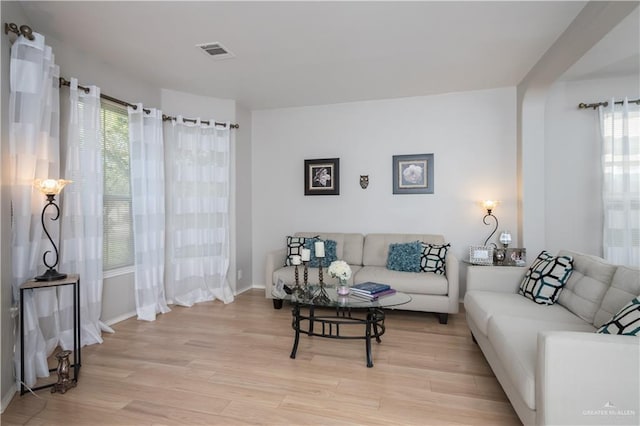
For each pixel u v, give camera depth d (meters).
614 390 1.43
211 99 4.48
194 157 4.22
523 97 3.89
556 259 2.71
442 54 3.23
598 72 3.75
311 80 3.89
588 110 3.96
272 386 2.30
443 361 2.67
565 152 4.03
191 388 2.28
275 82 3.95
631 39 2.98
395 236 4.34
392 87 4.14
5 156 2.12
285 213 5.00
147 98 3.91
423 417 1.96
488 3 2.41
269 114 5.04
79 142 2.99
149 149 3.73
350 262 4.38
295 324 2.83
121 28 2.73
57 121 2.71
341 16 2.57
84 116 3.06
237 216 4.75
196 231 4.23
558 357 1.46
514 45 3.05
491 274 3.06
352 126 4.71
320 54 3.22
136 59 3.31
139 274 3.63
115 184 3.52
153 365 2.60
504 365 1.91
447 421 1.92
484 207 4.17
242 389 2.26
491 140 4.23
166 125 4.06
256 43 3.00
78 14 2.52
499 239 4.15
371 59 3.34
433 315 3.84
